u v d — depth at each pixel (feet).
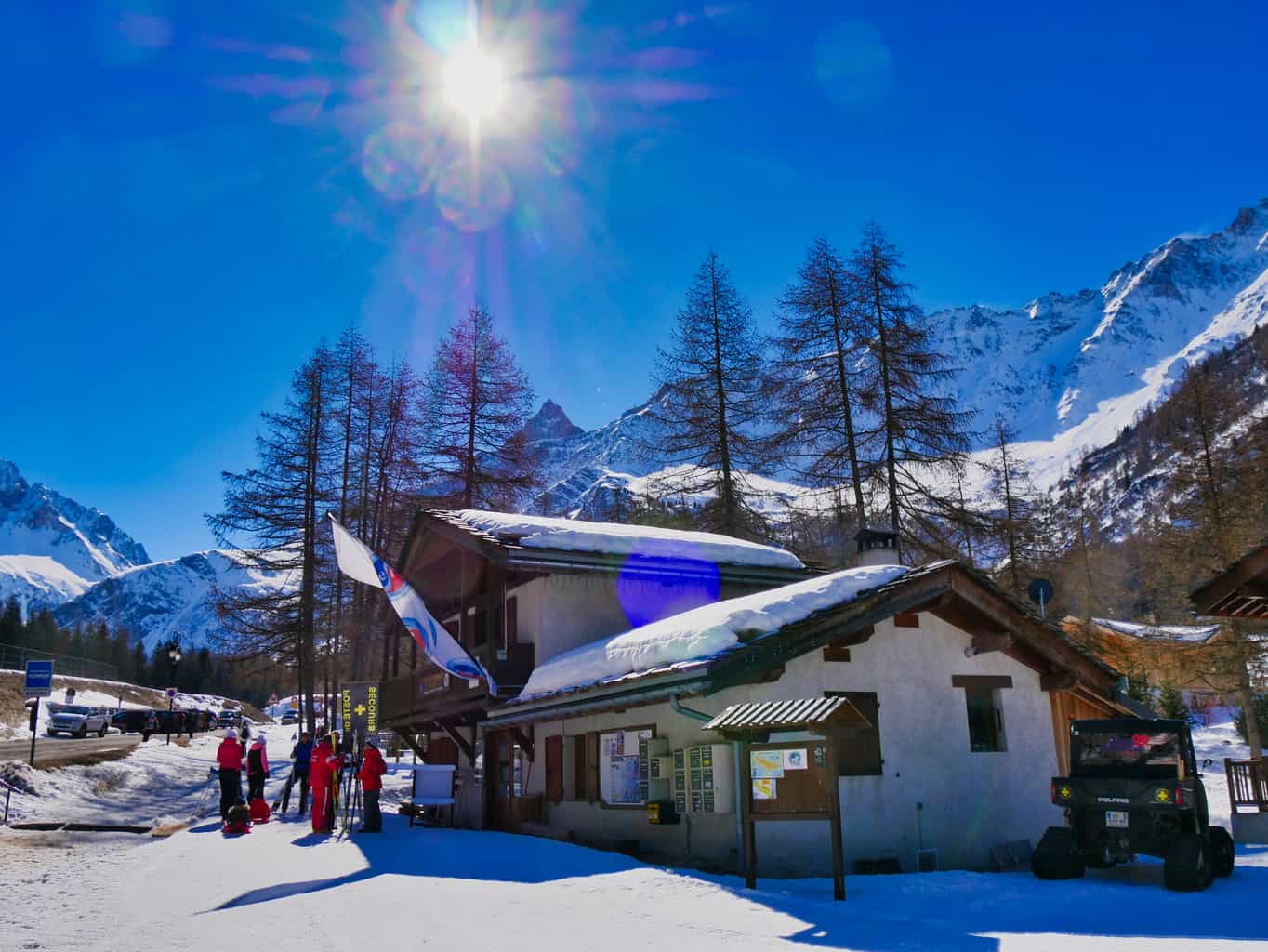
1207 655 99.09
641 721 48.62
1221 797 76.95
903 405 92.73
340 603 123.65
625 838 48.98
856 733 44.42
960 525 91.35
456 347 118.11
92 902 34.19
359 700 73.67
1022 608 47.83
